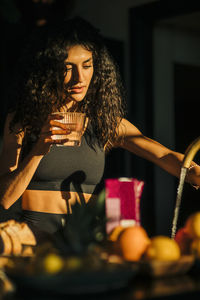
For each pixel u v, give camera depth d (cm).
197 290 103
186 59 509
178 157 194
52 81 190
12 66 421
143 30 468
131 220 133
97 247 117
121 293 101
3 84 422
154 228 464
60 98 195
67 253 108
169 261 115
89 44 189
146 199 464
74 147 194
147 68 472
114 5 477
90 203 200
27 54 200
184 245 132
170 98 495
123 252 123
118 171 458
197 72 524
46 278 97
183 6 435
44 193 191
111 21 478
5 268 109
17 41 413
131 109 468
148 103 473
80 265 104
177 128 548
